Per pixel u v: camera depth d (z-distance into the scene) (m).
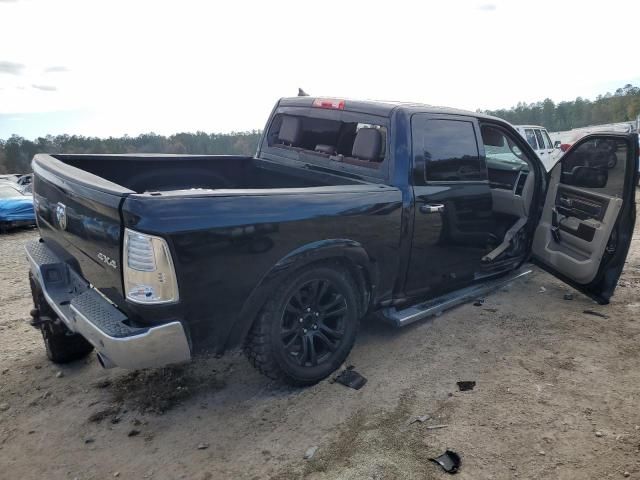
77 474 2.62
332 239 3.15
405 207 3.56
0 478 2.59
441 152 3.86
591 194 4.56
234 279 2.74
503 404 3.13
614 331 4.18
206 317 2.69
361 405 3.15
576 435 2.82
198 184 4.67
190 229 2.52
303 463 2.64
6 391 3.44
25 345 4.21
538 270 5.83
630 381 3.39
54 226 3.30
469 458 2.65
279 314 3.05
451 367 3.60
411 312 3.96
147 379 3.53
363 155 3.68
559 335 4.11
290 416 3.06
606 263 4.55
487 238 4.34
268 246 2.85
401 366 3.62
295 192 3.03
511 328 4.24
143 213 2.42
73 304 2.81
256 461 2.68
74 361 3.85
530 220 5.01
